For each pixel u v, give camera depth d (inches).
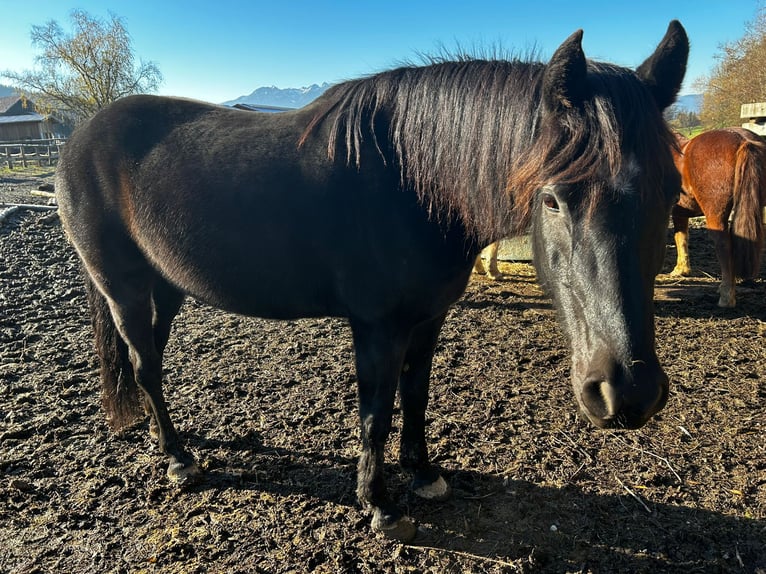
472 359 162.1
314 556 85.2
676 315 197.9
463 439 118.5
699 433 118.9
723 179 195.5
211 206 88.4
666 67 67.0
